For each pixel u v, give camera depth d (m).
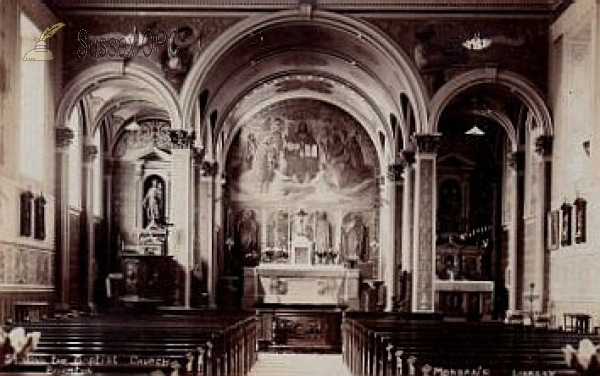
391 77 33.69
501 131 42.03
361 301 42.41
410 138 34.56
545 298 30.34
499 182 42.19
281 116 45.91
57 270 30.59
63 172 30.75
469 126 42.19
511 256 35.69
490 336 18.16
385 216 43.47
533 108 30.75
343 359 28.88
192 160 31.47
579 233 26.39
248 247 45.38
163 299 30.94
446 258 41.12
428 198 30.72
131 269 31.19
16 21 25.89
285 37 33.62
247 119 45.78
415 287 30.70
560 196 29.19
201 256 38.00
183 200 30.91
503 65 30.73
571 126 28.48
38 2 28.28
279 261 44.75
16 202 26.09
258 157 45.81
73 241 34.47
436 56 30.84
